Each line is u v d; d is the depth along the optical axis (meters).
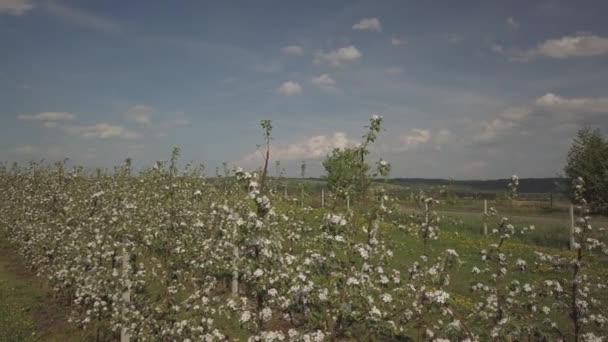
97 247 10.40
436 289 6.34
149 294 9.36
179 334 7.38
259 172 5.66
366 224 6.57
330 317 5.30
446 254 6.55
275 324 7.04
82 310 10.72
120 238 10.95
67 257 11.84
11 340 9.42
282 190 9.42
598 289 6.23
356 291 5.19
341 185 5.82
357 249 5.29
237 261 5.53
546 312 5.96
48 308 11.63
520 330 5.74
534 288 6.20
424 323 6.60
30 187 19.97
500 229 6.55
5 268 15.92
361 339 6.60
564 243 18.22
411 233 8.07
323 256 5.43
